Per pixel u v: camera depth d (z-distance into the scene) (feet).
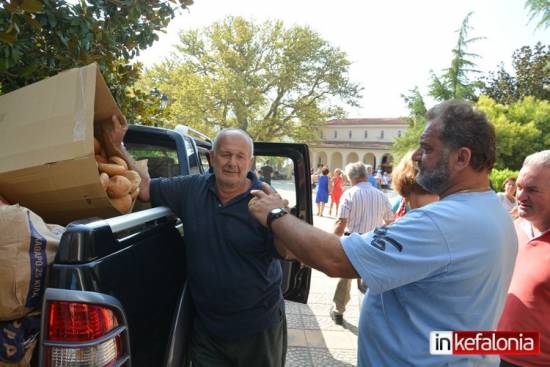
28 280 4.16
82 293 3.99
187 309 6.76
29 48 10.41
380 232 4.41
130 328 4.61
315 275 21.08
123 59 14.96
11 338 4.20
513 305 6.80
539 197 6.67
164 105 23.65
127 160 6.96
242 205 6.51
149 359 5.26
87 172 5.37
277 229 4.99
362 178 14.66
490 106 68.69
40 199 5.82
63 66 11.23
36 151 5.51
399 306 4.60
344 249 4.35
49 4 9.82
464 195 4.53
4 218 4.14
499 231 4.33
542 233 6.72
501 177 41.14
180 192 6.84
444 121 4.62
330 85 115.14
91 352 4.01
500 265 4.32
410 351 4.39
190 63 114.73
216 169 6.51
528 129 63.62
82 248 4.11
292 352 12.39
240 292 6.54
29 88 6.04
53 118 5.59
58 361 3.98
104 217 6.05
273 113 118.42
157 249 5.87
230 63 110.63
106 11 11.55
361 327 5.06
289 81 112.16
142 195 6.94
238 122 110.01
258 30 111.55
